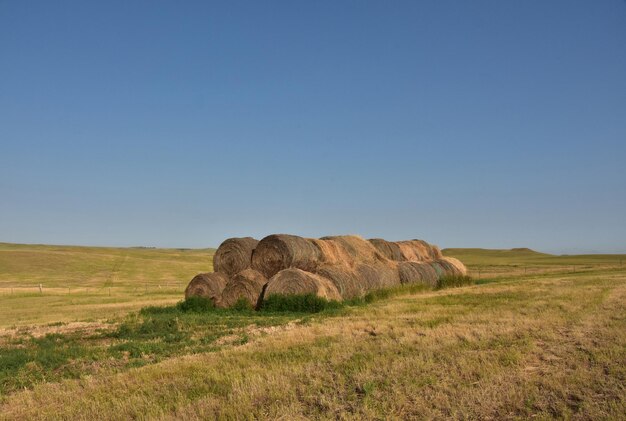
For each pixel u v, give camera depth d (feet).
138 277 219.61
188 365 34.50
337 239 96.68
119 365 38.40
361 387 27.66
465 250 497.87
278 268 82.17
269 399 26.66
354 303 76.95
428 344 37.50
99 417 25.32
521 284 101.55
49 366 38.68
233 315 69.82
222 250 87.20
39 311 86.02
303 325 53.62
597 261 280.31
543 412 23.54
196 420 23.93
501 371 29.43
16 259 252.42
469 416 23.40
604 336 39.04
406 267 102.12
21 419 26.21
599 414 22.67
